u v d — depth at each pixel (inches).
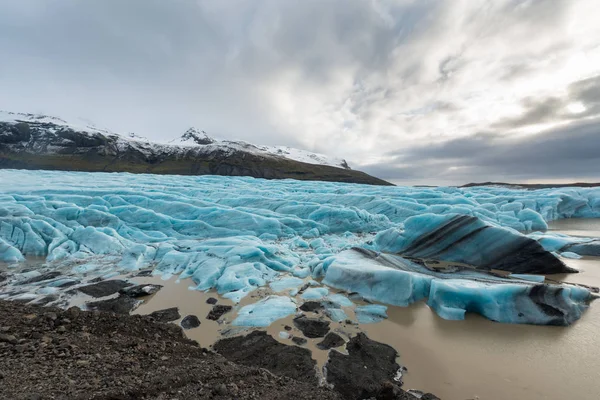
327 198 1307.8
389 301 446.9
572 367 287.4
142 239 836.0
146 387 181.3
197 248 669.9
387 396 232.1
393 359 301.1
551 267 559.5
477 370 284.7
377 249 750.5
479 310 409.7
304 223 999.6
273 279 540.1
